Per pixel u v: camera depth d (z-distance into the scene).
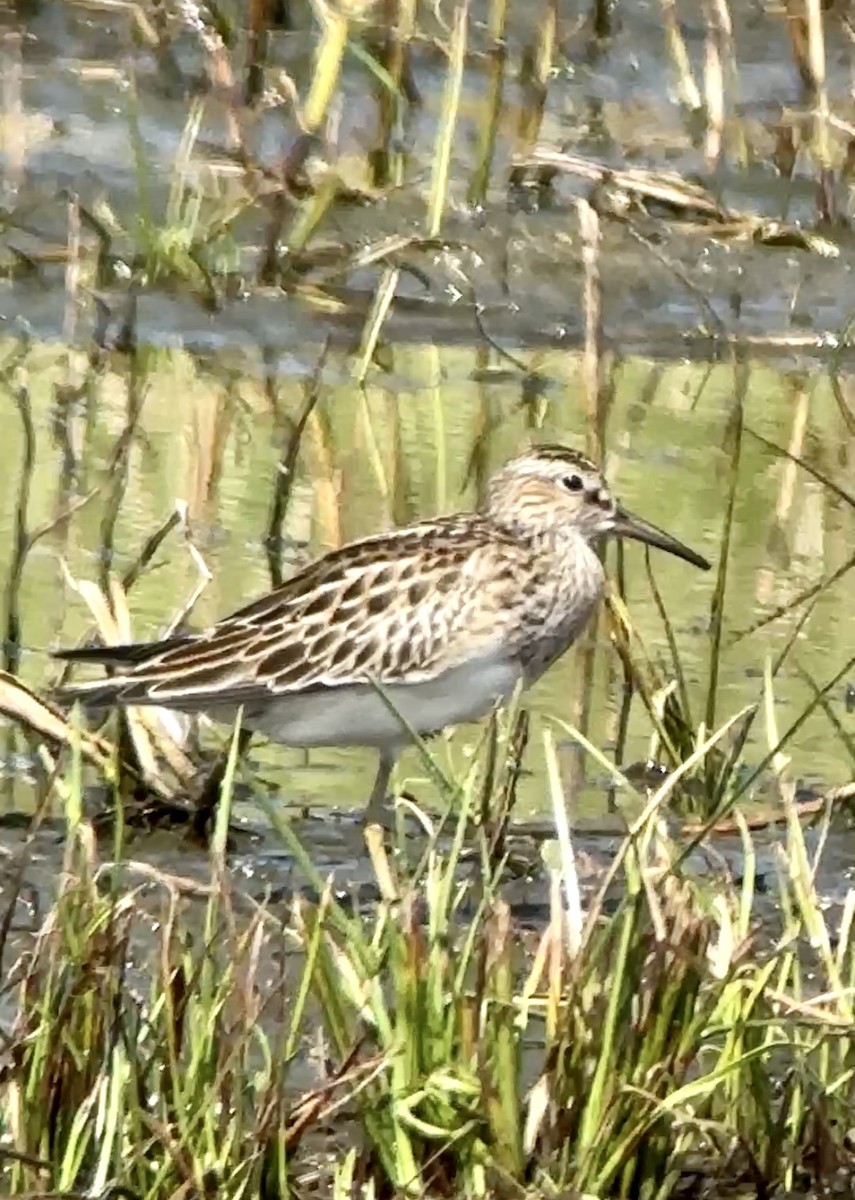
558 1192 8.38
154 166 18.88
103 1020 8.57
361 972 8.80
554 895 8.85
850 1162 8.85
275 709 12.14
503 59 18.62
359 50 18.00
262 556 14.55
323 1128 8.84
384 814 12.01
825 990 9.80
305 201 18.20
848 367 17.50
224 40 19.91
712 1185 8.85
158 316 17.48
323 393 16.83
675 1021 8.71
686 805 12.19
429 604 12.27
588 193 18.66
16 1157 8.12
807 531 15.41
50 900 10.69
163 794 11.96
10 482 15.39
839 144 19.19
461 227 18.27
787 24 21.28
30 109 19.56
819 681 13.42
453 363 17.30
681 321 17.80
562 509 12.77
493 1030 8.55
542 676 13.77
